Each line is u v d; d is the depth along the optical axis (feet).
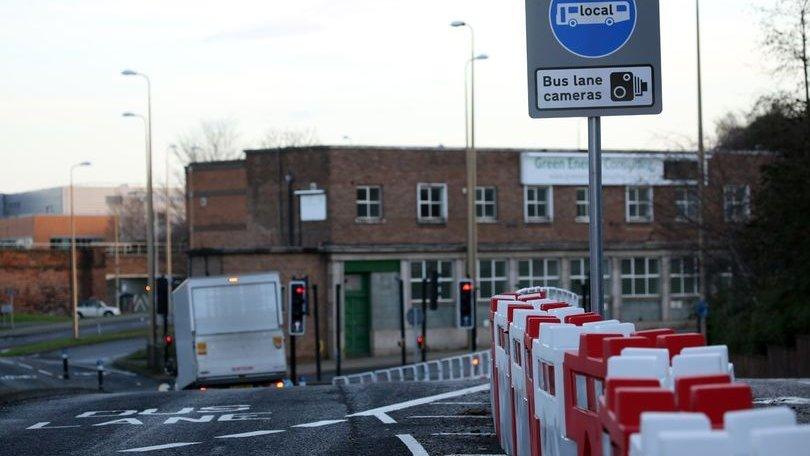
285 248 201.36
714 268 147.43
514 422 33.91
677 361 16.06
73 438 47.26
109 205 485.97
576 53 38.65
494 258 216.33
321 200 204.95
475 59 174.81
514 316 33.22
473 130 172.96
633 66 38.65
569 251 221.66
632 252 223.51
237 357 111.65
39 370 189.26
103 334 282.15
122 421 54.24
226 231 238.07
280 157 211.00
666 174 173.27
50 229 437.99
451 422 48.29
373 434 45.03
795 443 11.06
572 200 222.89
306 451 40.45
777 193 107.96
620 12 38.63
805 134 107.96
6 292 312.91
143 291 398.62
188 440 45.44
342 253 201.98
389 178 207.82
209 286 112.16
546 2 38.73
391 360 196.85
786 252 108.17
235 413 57.31
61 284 355.97
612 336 21.16
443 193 212.02
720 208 148.87
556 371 24.18
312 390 74.84
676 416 12.55
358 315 204.95
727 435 11.70
